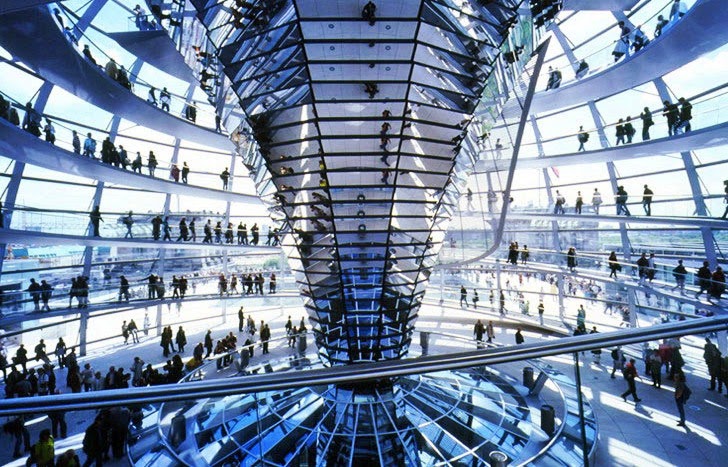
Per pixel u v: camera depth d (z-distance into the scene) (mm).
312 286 12945
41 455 5594
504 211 13422
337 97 9023
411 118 9469
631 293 20156
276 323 26250
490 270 29234
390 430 10398
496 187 14203
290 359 16953
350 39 8078
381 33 8023
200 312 27531
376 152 9961
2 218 15406
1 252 17078
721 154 16797
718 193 16984
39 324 19281
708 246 17562
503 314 24281
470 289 27953
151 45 18750
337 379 2562
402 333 13273
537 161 22547
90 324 22641
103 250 22188
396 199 10812
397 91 9000
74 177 19922
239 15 8352
